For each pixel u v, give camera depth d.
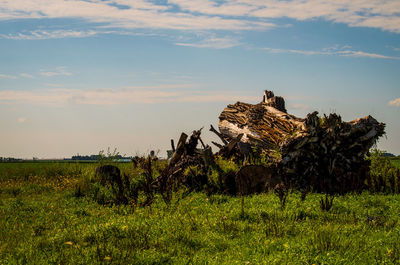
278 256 6.54
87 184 17.02
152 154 20.78
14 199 15.30
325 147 15.51
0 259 7.07
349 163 16.05
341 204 11.80
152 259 6.67
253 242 7.75
